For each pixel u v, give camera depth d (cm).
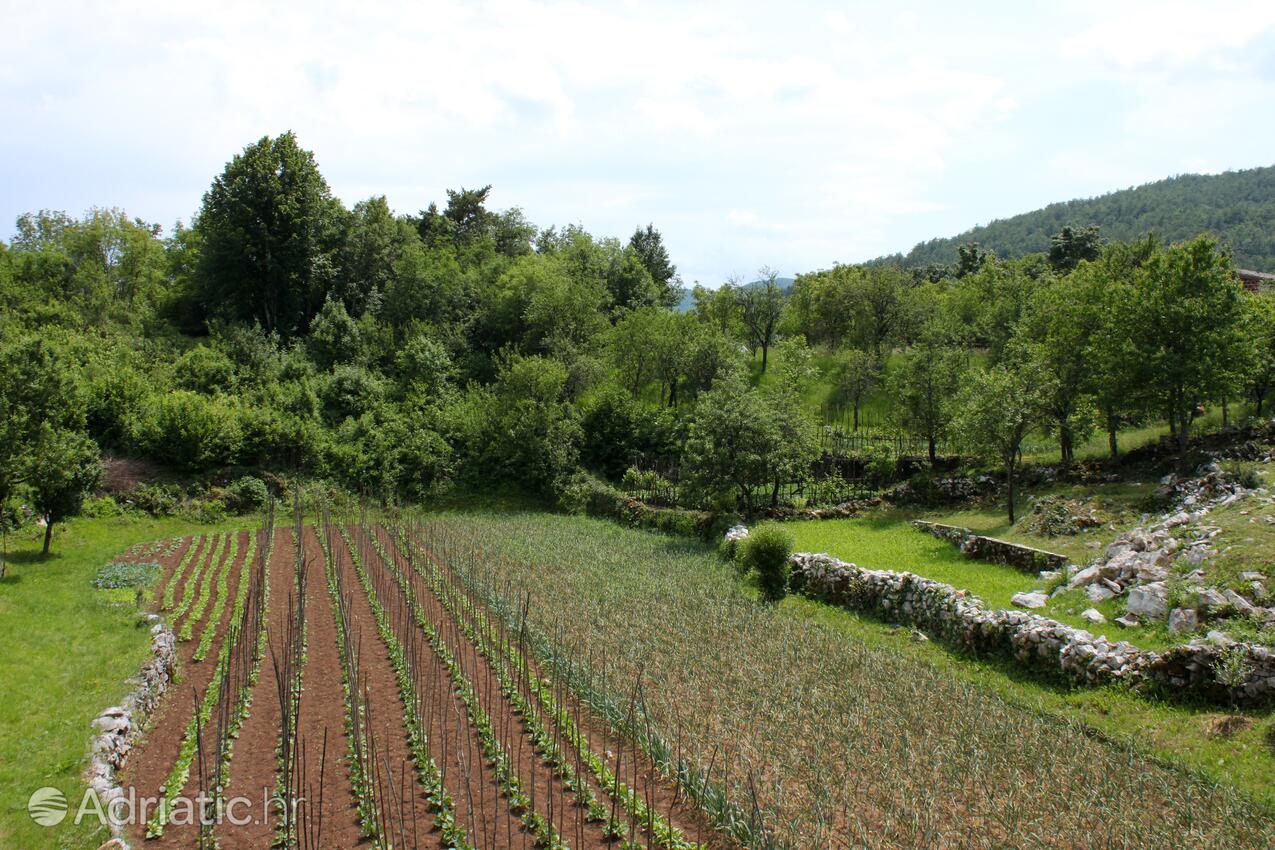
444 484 5078
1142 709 1597
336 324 6341
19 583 2723
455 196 9938
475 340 7188
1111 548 2366
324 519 4159
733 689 1766
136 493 4156
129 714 1652
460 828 1236
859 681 1816
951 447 4197
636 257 9106
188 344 5972
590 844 1208
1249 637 1625
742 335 6631
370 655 2145
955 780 1331
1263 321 3394
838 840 1174
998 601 2283
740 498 3953
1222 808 1211
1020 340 4103
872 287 6256
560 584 2823
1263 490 2389
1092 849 1125
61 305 5953
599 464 5341
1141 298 3153
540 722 1633
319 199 7088
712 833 1225
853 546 3128
